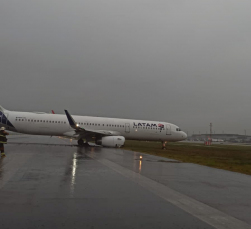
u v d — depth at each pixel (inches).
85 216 212.5
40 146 1155.9
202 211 238.2
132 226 193.9
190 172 494.0
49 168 470.3
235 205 263.4
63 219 203.3
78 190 303.7
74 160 613.6
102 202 256.4
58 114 1362.0
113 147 1305.4
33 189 301.1
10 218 202.1
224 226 200.5
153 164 599.8
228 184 382.6
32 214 212.8
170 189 329.7
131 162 620.4
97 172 443.2
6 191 287.7
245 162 810.2
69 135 1317.7
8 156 660.7
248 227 199.9
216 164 684.7
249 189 349.4
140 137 1450.5
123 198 275.1
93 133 1302.9
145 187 334.3
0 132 652.7
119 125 1405.0
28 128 1302.9
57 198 265.1
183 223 204.1
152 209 239.1
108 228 188.2
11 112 1312.7
